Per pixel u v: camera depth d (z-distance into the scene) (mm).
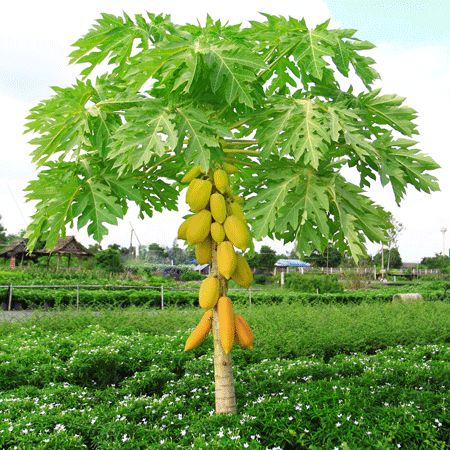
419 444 4891
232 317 4398
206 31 4719
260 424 4891
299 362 7758
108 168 4852
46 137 4711
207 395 6406
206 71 4266
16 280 29109
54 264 44594
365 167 5207
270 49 4848
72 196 4699
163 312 13320
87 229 4520
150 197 5918
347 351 10359
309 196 4379
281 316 12195
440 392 6480
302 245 4488
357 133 4422
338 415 5008
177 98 4340
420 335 11117
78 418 5441
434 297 26938
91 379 8016
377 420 5105
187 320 12188
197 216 4375
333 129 4223
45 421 5223
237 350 9031
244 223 4398
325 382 6305
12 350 8336
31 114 4648
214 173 4441
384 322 11969
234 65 4102
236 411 5129
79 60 5031
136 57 4816
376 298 25859
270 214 4348
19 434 4906
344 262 38094
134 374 8203
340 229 5184
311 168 4578
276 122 4398
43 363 7750
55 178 4883
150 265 48312
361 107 4934
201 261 4637
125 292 23531
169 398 6203
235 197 4770
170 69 4176
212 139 4031
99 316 12336
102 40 4879
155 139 3959
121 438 5117
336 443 4664
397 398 6039
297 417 4992
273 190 4469
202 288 4484
